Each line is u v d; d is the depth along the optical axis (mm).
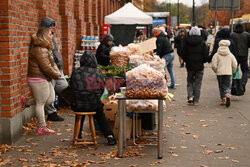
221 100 11328
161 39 13102
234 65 10320
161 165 5680
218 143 6828
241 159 5949
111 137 6832
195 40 10445
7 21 6574
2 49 6613
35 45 7285
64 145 6812
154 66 8461
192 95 10812
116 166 5660
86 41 13195
